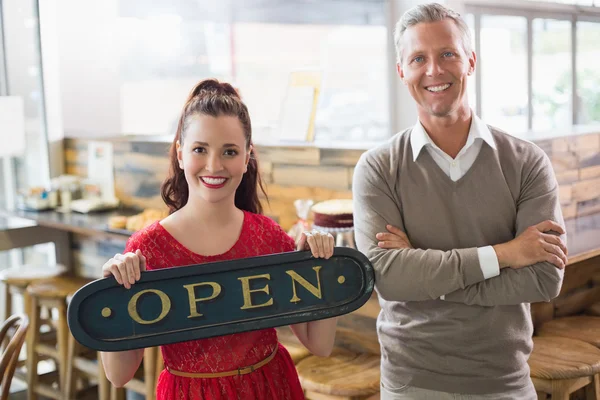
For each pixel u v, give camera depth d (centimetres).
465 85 200
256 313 158
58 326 409
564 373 240
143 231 165
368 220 206
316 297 163
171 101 621
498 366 199
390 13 705
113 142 479
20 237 477
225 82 168
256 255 168
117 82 562
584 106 593
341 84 757
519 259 190
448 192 201
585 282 322
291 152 353
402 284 196
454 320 198
